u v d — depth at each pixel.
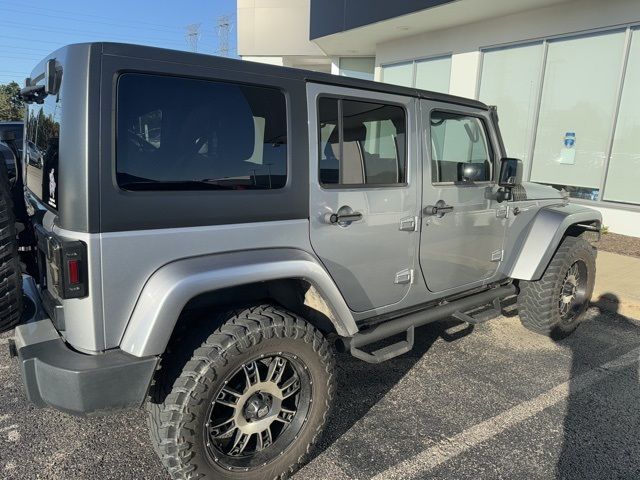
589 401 3.36
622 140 8.58
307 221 2.63
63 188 2.00
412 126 3.14
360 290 2.97
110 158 2.00
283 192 2.52
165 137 2.16
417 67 12.35
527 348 4.22
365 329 3.08
